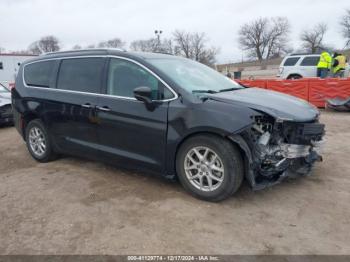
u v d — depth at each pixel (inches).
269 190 165.8
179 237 128.0
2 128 361.4
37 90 213.6
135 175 190.9
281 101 165.2
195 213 145.0
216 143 145.7
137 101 166.2
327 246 120.7
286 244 122.3
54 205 157.1
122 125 171.3
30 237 131.3
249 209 147.5
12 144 280.7
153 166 166.7
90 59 191.8
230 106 146.9
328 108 415.2
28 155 242.4
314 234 128.1
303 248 119.9
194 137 151.8
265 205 150.8
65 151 206.4
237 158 145.3
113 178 187.6
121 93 174.1
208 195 152.8
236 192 163.8
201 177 154.6
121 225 137.5
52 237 130.6
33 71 222.5
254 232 130.2
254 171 148.5
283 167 153.6
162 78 161.8
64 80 201.5
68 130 198.2
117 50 184.1
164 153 160.9
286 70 670.5
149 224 137.6
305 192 163.0
